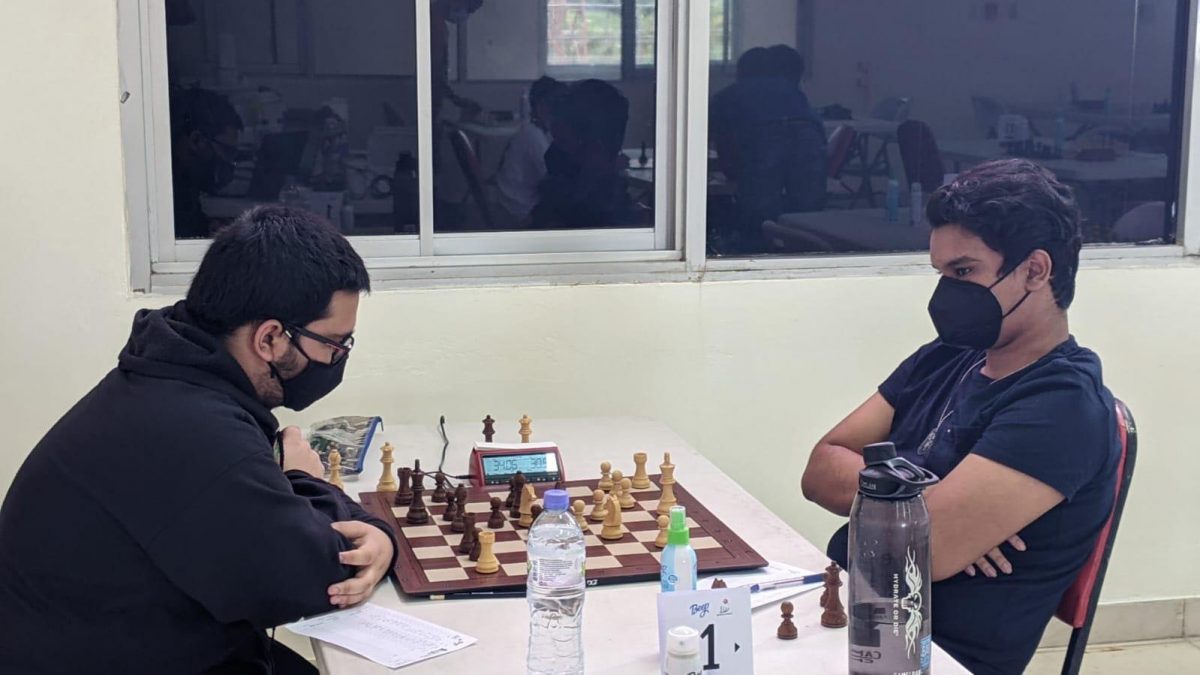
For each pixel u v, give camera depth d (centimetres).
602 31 308
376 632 162
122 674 159
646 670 149
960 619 195
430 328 301
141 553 157
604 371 312
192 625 161
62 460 160
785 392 322
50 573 158
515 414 309
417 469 224
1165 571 345
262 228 168
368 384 300
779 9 313
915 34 321
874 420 236
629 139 314
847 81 320
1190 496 345
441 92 303
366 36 297
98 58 278
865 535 143
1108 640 346
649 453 254
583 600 161
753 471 324
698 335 315
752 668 147
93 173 282
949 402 215
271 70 294
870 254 329
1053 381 193
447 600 173
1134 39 330
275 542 159
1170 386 339
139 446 157
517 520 206
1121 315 334
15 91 275
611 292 309
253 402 168
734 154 318
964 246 201
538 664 148
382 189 304
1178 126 337
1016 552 194
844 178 324
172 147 292
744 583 176
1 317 282
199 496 156
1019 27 325
